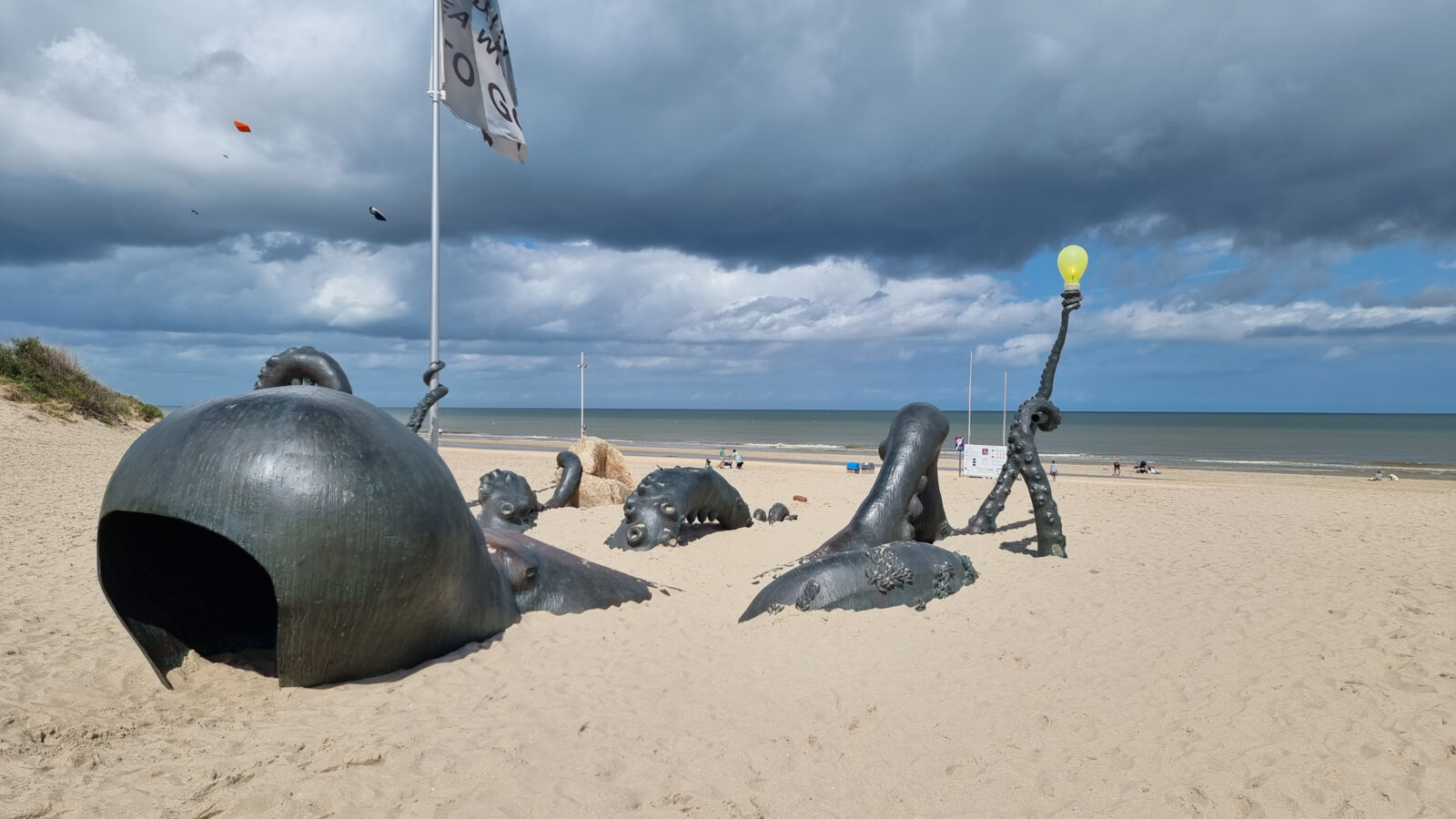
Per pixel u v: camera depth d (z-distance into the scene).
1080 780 4.02
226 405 4.83
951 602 7.11
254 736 4.27
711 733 4.53
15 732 4.18
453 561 5.22
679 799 3.78
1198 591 7.76
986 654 5.80
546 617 6.45
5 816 3.29
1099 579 8.27
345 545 4.61
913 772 4.11
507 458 30.45
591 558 9.73
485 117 14.95
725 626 6.61
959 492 19.48
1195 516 14.75
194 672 5.28
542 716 4.67
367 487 4.70
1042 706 4.91
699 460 35.00
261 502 4.49
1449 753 4.25
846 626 6.35
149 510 4.49
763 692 5.14
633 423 132.88
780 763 4.20
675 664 5.63
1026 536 11.03
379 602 4.79
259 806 3.54
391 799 3.68
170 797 3.56
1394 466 39.09
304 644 4.77
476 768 4.00
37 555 9.34
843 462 36.47
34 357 26.02
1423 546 10.74
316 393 5.08
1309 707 4.86
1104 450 56.72
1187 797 3.85
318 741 4.21
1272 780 3.97
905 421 10.02
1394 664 5.61
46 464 18.50
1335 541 11.32
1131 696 5.06
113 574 5.09
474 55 14.84
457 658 5.51
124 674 5.27
